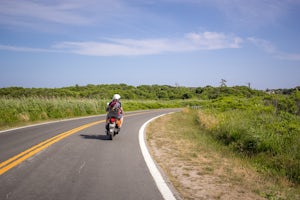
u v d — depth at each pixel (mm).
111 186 5734
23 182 5766
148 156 8602
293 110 21844
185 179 6547
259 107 21078
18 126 15336
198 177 6754
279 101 22844
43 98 24438
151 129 16078
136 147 10055
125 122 19578
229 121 15375
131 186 5777
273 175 8430
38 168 6832
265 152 10844
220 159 9102
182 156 9047
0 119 16375
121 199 5059
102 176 6395
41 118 19984
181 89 99500
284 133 12641
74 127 15297
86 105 27234
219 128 14695
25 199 4891
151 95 86000
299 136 11938
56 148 9305
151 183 6004
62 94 59781
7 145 9609
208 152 10055
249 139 11406
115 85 91812
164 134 14156
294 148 10477
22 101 21266
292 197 6055
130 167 7246
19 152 8492
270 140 11258
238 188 6102
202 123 18297
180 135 14000
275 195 5852
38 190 5352
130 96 74812
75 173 6551
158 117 25000
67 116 23062
